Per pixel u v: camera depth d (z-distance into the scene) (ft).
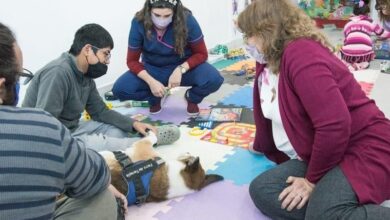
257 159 6.45
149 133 6.69
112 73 10.57
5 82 2.67
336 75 4.32
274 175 4.91
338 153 4.25
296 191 4.56
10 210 2.50
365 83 10.15
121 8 10.45
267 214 4.90
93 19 9.77
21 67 2.82
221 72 11.63
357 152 4.33
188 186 5.43
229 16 15.10
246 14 4.63
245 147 6.87
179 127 7.94
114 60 10.55
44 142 2.62
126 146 6.33
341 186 4.16
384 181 4.21
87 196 3.43
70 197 3.46
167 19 7.82
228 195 5.49
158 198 5.33
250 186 5.01
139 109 9.12
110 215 3.79
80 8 9.39
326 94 4.09
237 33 15.79
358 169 4.24
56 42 9.03
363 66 11.43
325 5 17.67
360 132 4.40
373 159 4.24
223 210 5.16
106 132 6.70
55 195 2.75
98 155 3.44
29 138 2.56
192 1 12.76
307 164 4.94
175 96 9.80
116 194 4.45
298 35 4.40
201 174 5.59
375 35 12.61
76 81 5.96
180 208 5.24
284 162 5.44
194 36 8.34
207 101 9.33
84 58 5.81
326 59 4.27
